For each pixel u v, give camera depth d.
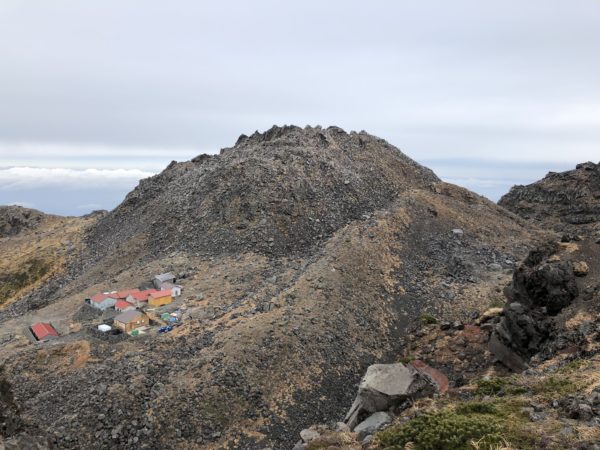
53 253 128.88
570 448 19.16
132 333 70.75
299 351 61.91
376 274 84.19
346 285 78.75
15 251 139.50
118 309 79.88
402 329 72.62
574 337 40.62
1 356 67.94
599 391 24.03
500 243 103.31
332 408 55.59
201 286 85.75
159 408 51.56
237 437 49.91
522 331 46.91
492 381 30.97
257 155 130.12
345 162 130.00
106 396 52.94
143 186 145.38
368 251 89.12
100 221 141.50
